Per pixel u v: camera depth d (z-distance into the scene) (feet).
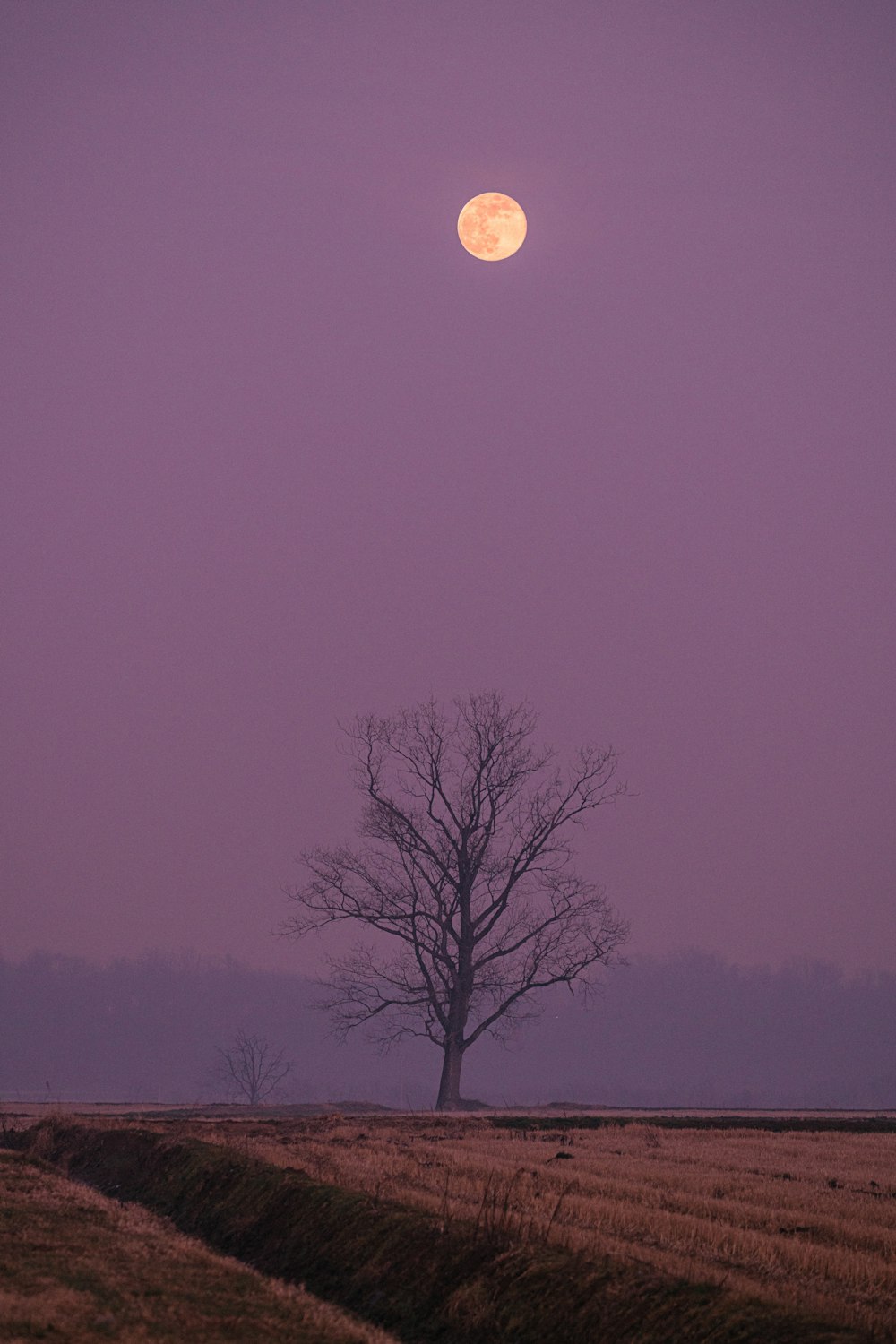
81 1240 183.21
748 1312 137.59
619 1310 145.59
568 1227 186.09
